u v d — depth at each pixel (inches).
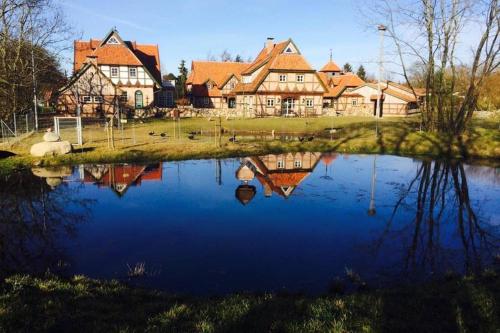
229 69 2546.8
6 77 1078.4
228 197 529.3
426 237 385.1
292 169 723.4
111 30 1861.5
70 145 775.7
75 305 215.2
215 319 202.2
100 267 306.8
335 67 2965.1
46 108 1990.7
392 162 795.4
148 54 2201.0
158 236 380.8
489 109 1983.3
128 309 215.9
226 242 365.1
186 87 2733.8
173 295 246.4
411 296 233.8
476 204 507.2
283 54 1945.1
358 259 327.6
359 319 199.8
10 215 447.5
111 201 507.5
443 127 1042.1
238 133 1262.3
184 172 684.7
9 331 182.4
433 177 663.1
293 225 417.4
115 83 1867.6
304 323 195.9
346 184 611.5
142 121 1637.6
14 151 789.9
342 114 2145.7
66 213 454.6
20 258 325.1
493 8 907.4
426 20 1034.1
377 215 456.4
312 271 302.2
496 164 768.3
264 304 221.9
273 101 1946.4
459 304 216.4
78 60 2020.2
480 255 337.7
